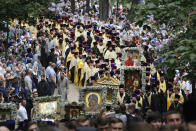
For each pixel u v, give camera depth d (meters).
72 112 33.44
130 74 49.06
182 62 29.36
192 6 30.75
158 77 49.28
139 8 32.38
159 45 68.38
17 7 62.31
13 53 63.44
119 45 71.31
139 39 74.12
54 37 68.25
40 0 68.50
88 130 16.06
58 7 100.25
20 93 44.25
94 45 65.62
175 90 44.91
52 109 33.25
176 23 32.19
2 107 31.88
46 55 63.00
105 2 103.12
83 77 59.12
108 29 75.62
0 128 16.55
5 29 65.94
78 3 120.75
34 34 78.62
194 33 31.38
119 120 19.38
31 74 46.44
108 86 42.12
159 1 31.84
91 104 35.41
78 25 75.44
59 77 49.28
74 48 62.53
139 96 43.16
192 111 11.38
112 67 53.47
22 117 33.94
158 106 44.00
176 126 16.84
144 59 54.47
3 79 44.41
